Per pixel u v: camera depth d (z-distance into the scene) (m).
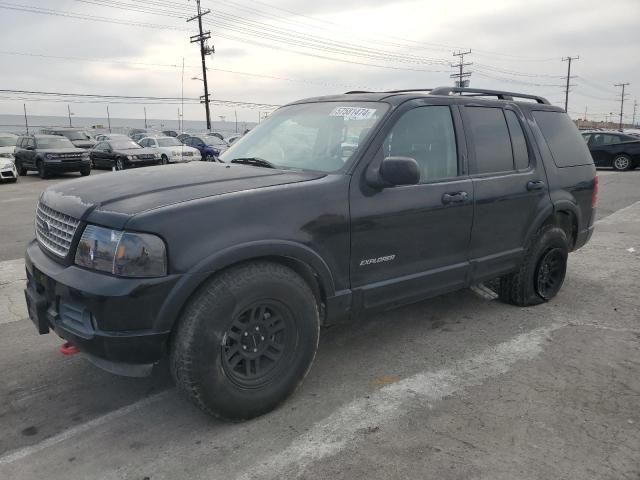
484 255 4.27
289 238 3.01
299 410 3.17
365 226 3.38
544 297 5.02
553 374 3.62
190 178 3.26
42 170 20.39
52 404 3.30
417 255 3.75
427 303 5.07
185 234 2.69
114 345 2.65
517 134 4.60
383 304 3.61
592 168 5.42
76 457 2.76
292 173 3.44
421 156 3.78
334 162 3.50
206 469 2.65
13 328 4.54
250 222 2.89
